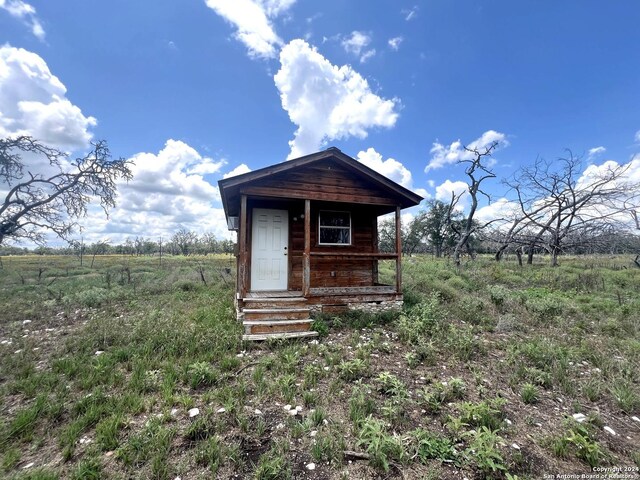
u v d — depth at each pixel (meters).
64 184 14.24
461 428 2.83
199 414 2.99
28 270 20.44
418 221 35.50
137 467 2.30
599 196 16.25
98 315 7.12
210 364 4.20
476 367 4.26
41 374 3.90
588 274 12.57
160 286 11.84
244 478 2.21
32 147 13.27
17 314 7.56
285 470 2.24
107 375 3.83
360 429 2.74
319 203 8.28
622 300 8.54
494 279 12.71
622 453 2.59
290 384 3.60
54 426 2.88
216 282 13.49
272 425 2.86
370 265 8.63
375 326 6.39
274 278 7.98
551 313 7.06
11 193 13.45
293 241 8.10
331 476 2.24
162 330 5.48
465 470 2.30
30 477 2.17
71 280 14.89
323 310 7.06
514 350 4.81
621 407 3.33
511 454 2.49
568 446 2.60
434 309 6.83
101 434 2.63
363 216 8.77
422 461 2.38
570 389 3.62
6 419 2.97
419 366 4.32
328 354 4.61
